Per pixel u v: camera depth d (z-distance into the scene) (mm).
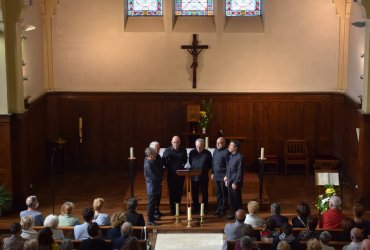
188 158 17734
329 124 21547
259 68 21484
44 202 18453
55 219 12320
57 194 19172
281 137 21578
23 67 18797
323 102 21531
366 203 17844
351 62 20594
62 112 21594
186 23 21438
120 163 21781
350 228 12242
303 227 12930
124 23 21391
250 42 21375
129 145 21766
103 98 21609
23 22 18562
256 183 18344
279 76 21516
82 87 21578
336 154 21422
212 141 21391
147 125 21672
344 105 21000
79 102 21594
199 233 15859
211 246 15023
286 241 10969
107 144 21797
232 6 21562
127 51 21469
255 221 13445
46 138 21328
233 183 16250
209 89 21531
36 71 20391
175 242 15258
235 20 21469
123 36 21391
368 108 17641
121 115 21672
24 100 18312
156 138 21672
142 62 21516
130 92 21594
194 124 21078
